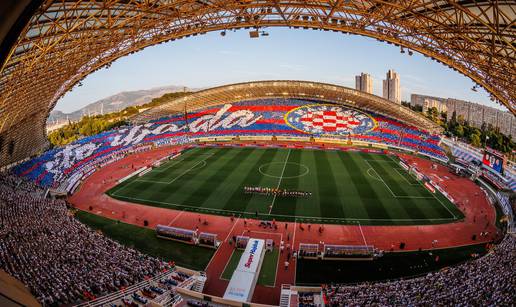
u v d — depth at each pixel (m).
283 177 57.78
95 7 25.31
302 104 102.69
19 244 29.58
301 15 28.52
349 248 32.41
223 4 26.58
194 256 33.22
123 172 66.50
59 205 46.56
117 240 36.81
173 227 38.25
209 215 42.91
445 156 74.06
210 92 100.12
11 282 10.95
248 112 101.56
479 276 25.30
